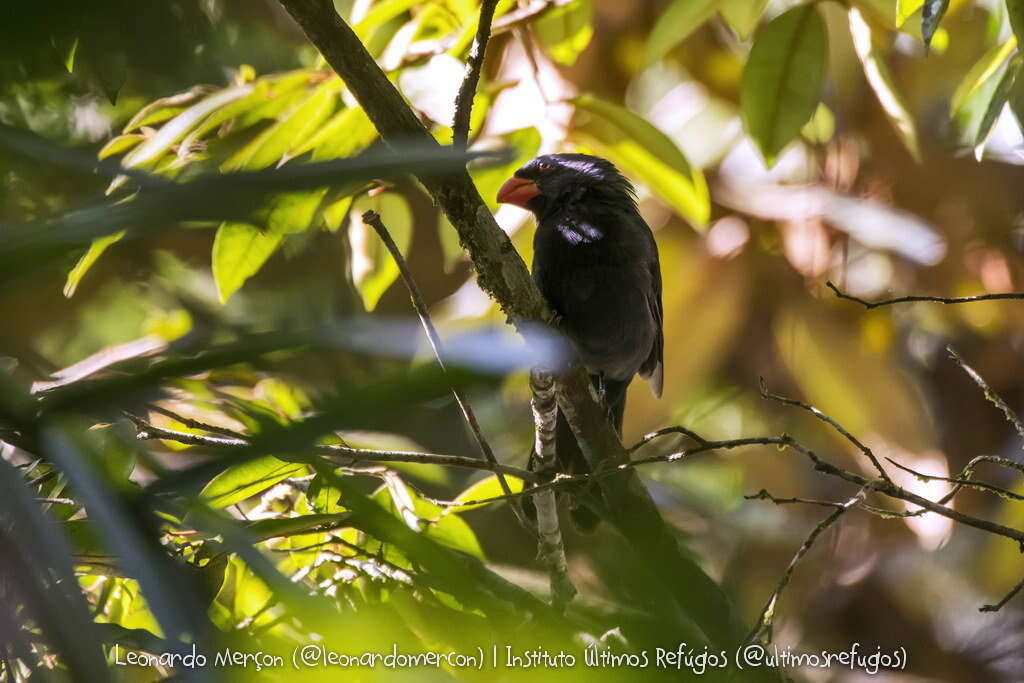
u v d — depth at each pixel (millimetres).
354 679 2525
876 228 11102
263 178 2080
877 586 13008
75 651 1918
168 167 7812
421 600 5797
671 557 4094
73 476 2070
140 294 11633
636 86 13367
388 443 7816
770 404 12523
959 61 11117
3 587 2029
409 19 9906
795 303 11172
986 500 12656
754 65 8398
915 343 12930
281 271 12305
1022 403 12453
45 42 1899
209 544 4641
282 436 2078
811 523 13320
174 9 2234
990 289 11383
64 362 10695
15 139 2404
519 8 9297
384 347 2025
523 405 12961
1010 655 13000
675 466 12641
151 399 2232
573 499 6996
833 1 8852
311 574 6891
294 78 8281
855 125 11594
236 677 1920
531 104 9312
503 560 9875
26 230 2047
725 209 11445
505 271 6492
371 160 2145
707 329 11273
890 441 10867
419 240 13773
